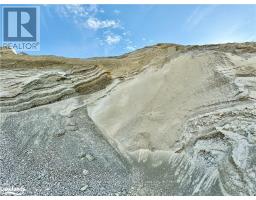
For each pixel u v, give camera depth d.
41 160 8.66
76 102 10.98
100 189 7.75
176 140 8.71
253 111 8.63
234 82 9.72
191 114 9.21
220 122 8.63
